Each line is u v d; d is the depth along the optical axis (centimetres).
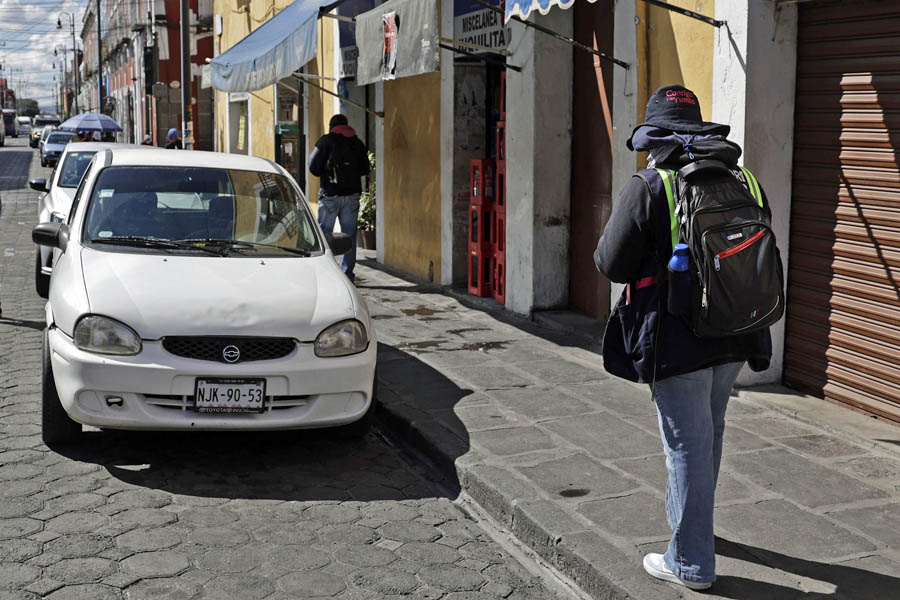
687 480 348
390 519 453
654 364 338
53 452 524
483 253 982
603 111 809
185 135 2062
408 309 938
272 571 389
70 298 507
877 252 538
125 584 371
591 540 396
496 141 955
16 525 423
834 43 559
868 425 540
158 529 427
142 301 496
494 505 455
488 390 637
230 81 1221
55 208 1006
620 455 506
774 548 389
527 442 528
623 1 708
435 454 524
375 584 381
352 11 1330
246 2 2025
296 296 525
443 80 1044
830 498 443
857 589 354
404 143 1171
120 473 497
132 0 4759
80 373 481
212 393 483
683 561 354
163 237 579
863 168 544
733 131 589
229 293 512
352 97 1430
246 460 528
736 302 322
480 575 394
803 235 593
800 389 605
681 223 331
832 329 577
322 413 508
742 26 575
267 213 618
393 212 1220
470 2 980
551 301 883
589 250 848
